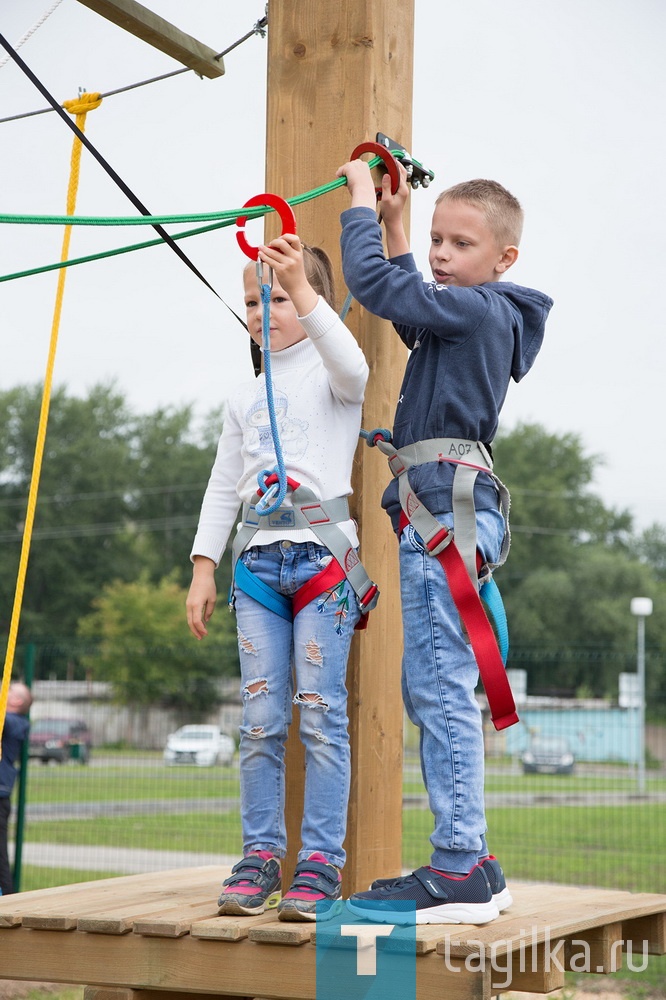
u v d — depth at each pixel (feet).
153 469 151.43
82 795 42.09
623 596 146.82
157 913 7.63
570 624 146.41
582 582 147.54
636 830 36.91
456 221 8.63
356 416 8.52
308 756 7.88
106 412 152.35
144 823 37.24
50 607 144.15
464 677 7.89
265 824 7.91
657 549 162.30
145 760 48.78
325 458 8.22
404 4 9.99
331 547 8.00
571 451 161.79
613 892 9.64
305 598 7.98
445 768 7.72
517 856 32.68
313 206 9.47
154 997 7.59
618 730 43.83
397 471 8.30
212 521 8.78
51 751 49.70
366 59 9.41
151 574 147.02
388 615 9.31
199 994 7.88
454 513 7.94
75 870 31.14
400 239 9.25
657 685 126.41
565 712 44.96
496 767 46.16
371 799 8.97
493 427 8.32
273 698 8.01
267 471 8.16
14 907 8.04
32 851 33.88
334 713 7.88
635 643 142.92
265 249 7.85
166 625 131.95
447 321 8.03
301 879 7.44
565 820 38.91
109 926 7.32
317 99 9.55
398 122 9.82
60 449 148.87
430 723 7.82
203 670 110.32
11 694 24.14
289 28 9.74
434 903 7.50
